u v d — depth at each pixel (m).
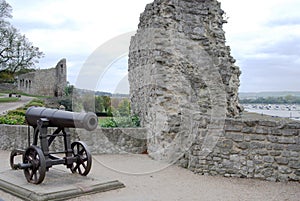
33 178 5.32
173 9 7.59
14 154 6.10
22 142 8.95
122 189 5.36
